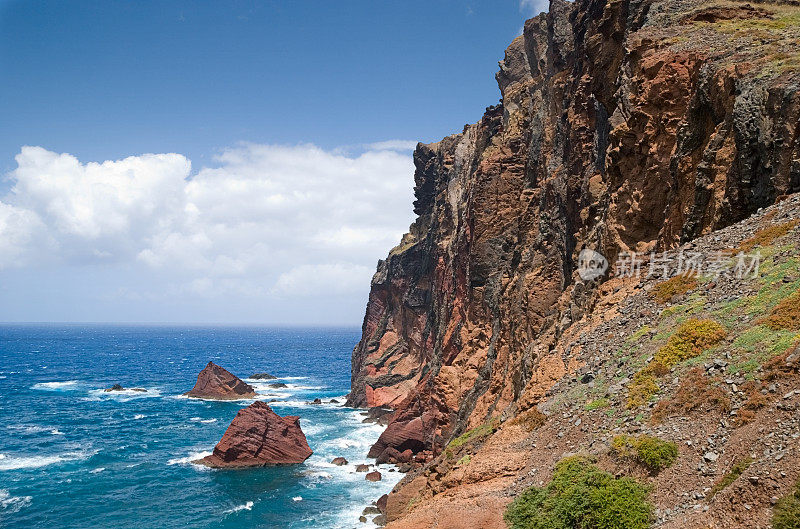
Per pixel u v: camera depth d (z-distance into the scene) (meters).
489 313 66.00
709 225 27.77
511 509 17.75
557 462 18.78
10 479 63.47
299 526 49.09
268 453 69.06
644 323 24.48
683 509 14.01
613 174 36.31
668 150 32.09
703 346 19.56
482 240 68.44
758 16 35.12
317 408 110.94
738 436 14.69
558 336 34.88
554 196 51.34
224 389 124.00
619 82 37.62
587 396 22.00
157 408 110.94
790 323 17.53
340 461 69.12
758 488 12.33
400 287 116.75
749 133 25.97
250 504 54.91
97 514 52.81
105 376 174.38
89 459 71.62
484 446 24.70
